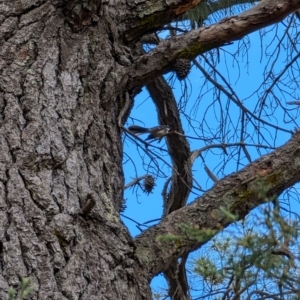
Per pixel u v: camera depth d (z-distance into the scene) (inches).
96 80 157.1
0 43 151.8
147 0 171.9
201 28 171.0
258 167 154.0
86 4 159.5
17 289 120.6
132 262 135.7
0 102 143.1
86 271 128.6
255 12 168.9
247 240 87.5
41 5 158.1
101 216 137.3
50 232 129.2
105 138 154.0
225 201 149.1
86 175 141.8
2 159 135.3
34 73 148.9
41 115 143.6
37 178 134.7
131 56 168.2
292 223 89.6
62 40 156.9
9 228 127.3
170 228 145.3
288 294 106.8
